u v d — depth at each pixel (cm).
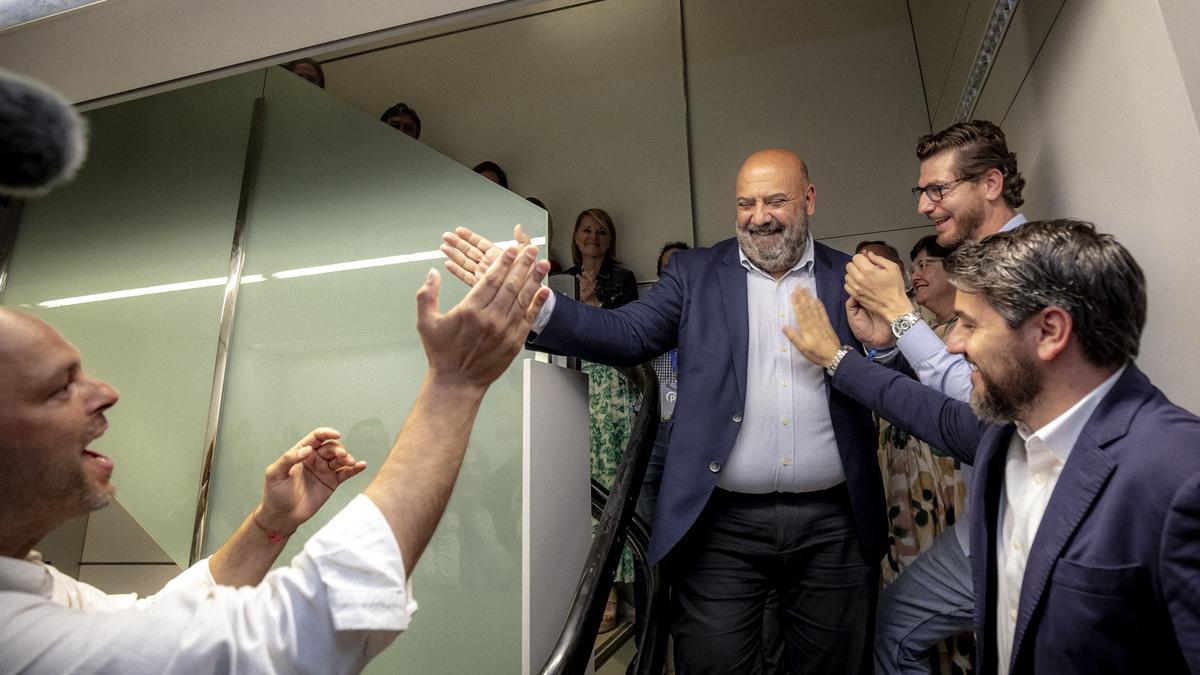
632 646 278
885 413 139
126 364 200
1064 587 83
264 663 54
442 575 162
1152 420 83
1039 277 89
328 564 57
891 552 212
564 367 170
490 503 161
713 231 410
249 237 198
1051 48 167
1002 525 104
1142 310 88
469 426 68
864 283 158
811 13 418
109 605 81
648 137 429
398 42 486
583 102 444
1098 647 80
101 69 222
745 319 166
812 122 403
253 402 186
